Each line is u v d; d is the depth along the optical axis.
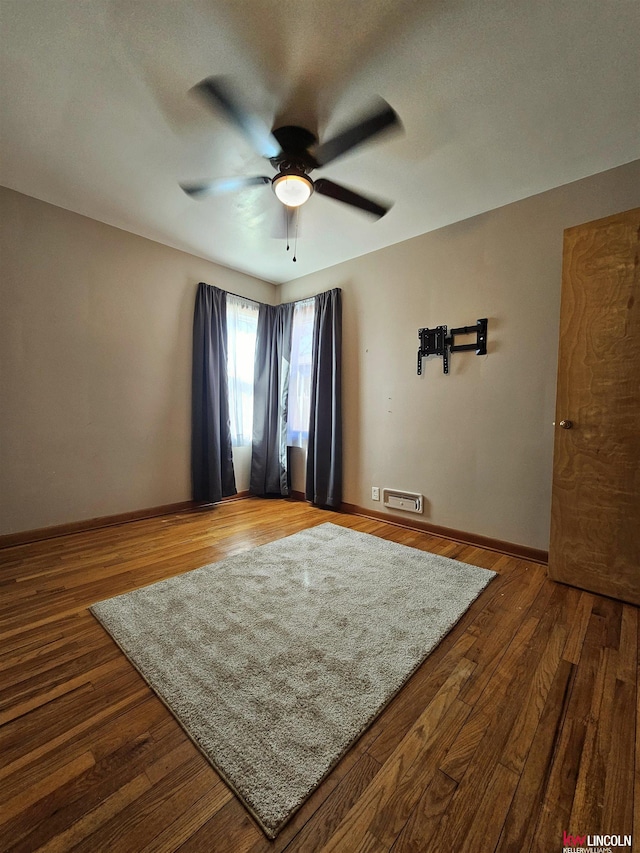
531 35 1.38
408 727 1.17
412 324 3.12
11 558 2.42
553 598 1.97
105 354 3.04
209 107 1.73
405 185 2.35
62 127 1.89
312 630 1.65
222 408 3.82
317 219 2.82
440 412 2.96
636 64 1.49
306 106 1.71
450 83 1.59
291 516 3.49
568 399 2.12
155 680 1.34
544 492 2.45
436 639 1.59
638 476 1.90
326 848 0.84
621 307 1.94
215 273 3.79
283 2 1.27
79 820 0.89
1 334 2.53
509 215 2.56
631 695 1.29
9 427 2.59
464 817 0.91
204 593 1.98
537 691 1.31
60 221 2.75
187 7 1.29
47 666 1.42
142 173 2.29
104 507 3.10
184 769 1.02
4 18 1.33
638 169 2.10
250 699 1.26
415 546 2.73
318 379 3.73
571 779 1.00
